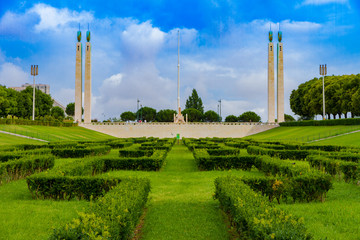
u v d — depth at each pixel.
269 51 107.44
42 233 8.81
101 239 5.86
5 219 9.95
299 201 12.07
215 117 157.12
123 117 161.75
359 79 76.69
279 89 104.94
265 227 6.34
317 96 90.25
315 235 8.28
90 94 102.56
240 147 41.81
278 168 16.05
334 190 14.30
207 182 17.06
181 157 31.92
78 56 102.94
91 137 77.38
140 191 10.00
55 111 139.00
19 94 96.31
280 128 95.94
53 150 29.17
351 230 8.66
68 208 11.19
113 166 21.78
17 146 32.12
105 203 8.14
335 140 51.34
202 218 10.36
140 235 8.98
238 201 8.33
